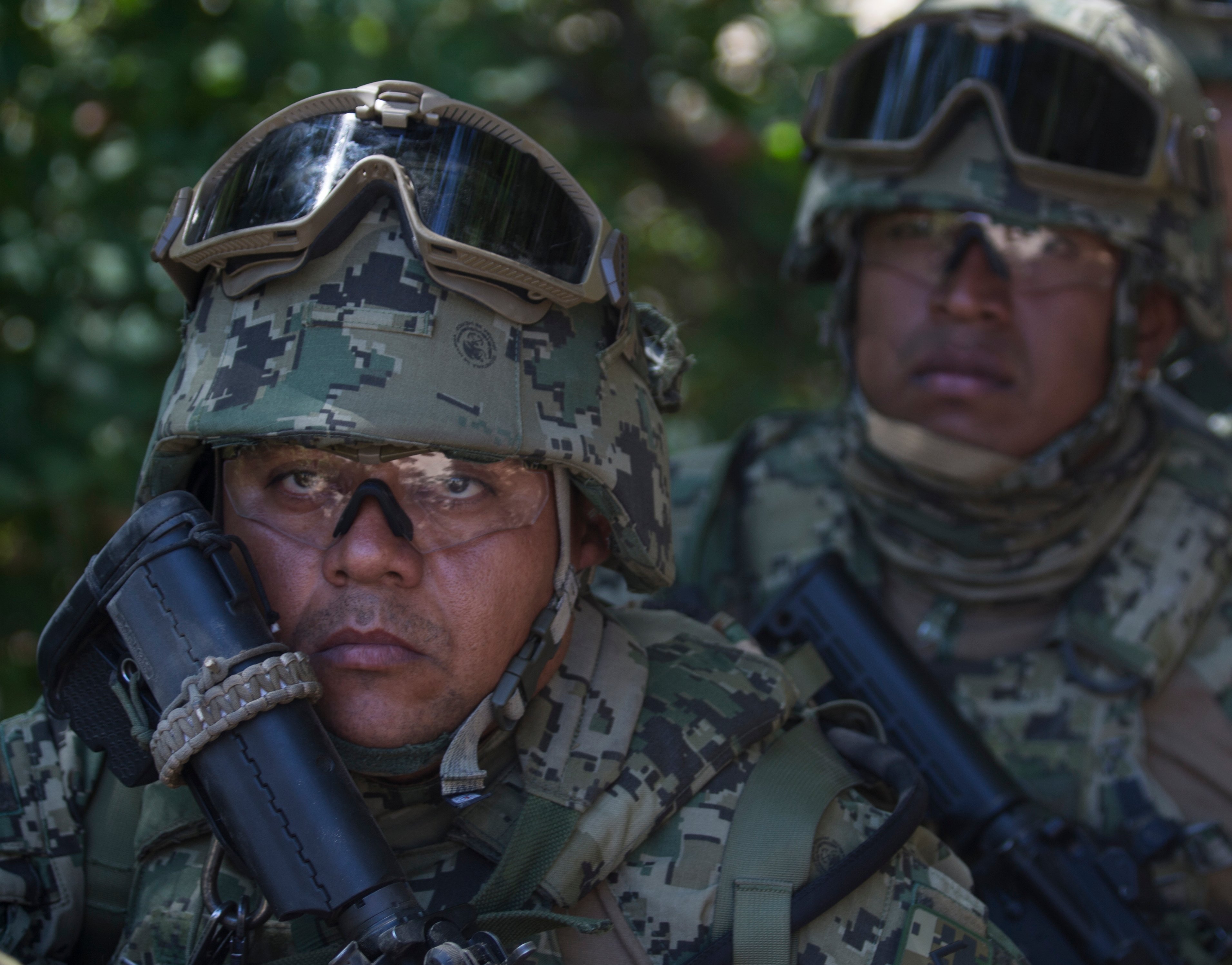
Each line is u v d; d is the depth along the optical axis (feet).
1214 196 6.95
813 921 3.84
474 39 9.73
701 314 12.67
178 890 4.00
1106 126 6.40
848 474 6.85
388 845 3.55
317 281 3.73
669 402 4.57
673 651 4.57
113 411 8.46
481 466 3.81
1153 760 6.26
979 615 6.64
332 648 3.75
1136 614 6.35
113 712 3.84
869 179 6.66
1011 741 6.28
